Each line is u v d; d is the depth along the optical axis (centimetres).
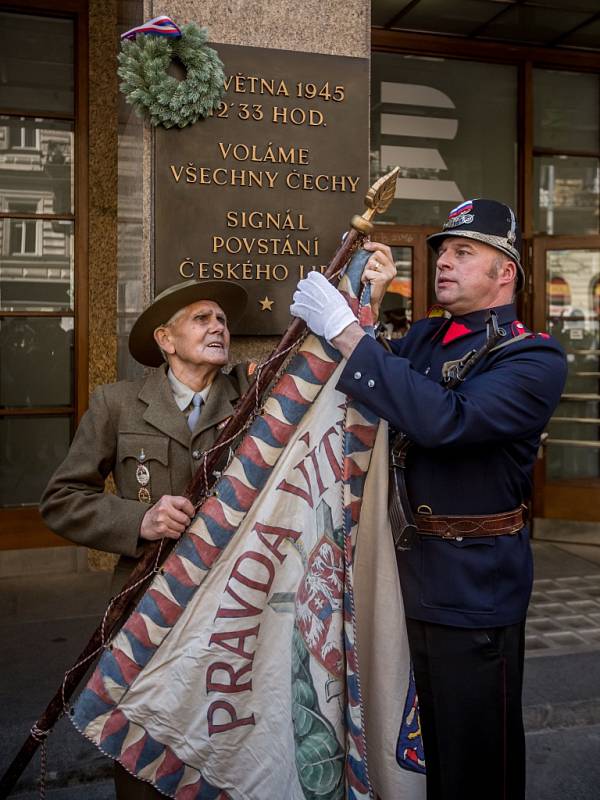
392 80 639
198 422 232
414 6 585
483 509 216
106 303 562
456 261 225
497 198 666
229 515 217
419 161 648
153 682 213
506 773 216
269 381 217
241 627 215
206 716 213
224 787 215
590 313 667
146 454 230
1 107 549
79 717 212
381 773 214
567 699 371
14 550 557
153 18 318
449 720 214
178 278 313
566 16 603
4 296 556
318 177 326
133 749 212
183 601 215
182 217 313
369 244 221
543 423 213
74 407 569
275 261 322
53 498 229
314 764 209
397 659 212
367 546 218
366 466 218
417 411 199
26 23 550
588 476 679
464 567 214
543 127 670
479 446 213
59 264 564
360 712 204
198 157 313
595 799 312
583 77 677
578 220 680
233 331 319
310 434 219
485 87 659
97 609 486
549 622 473
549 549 640
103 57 553
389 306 648
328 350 219
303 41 328
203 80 303
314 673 212
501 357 216
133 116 348
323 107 327
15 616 473
